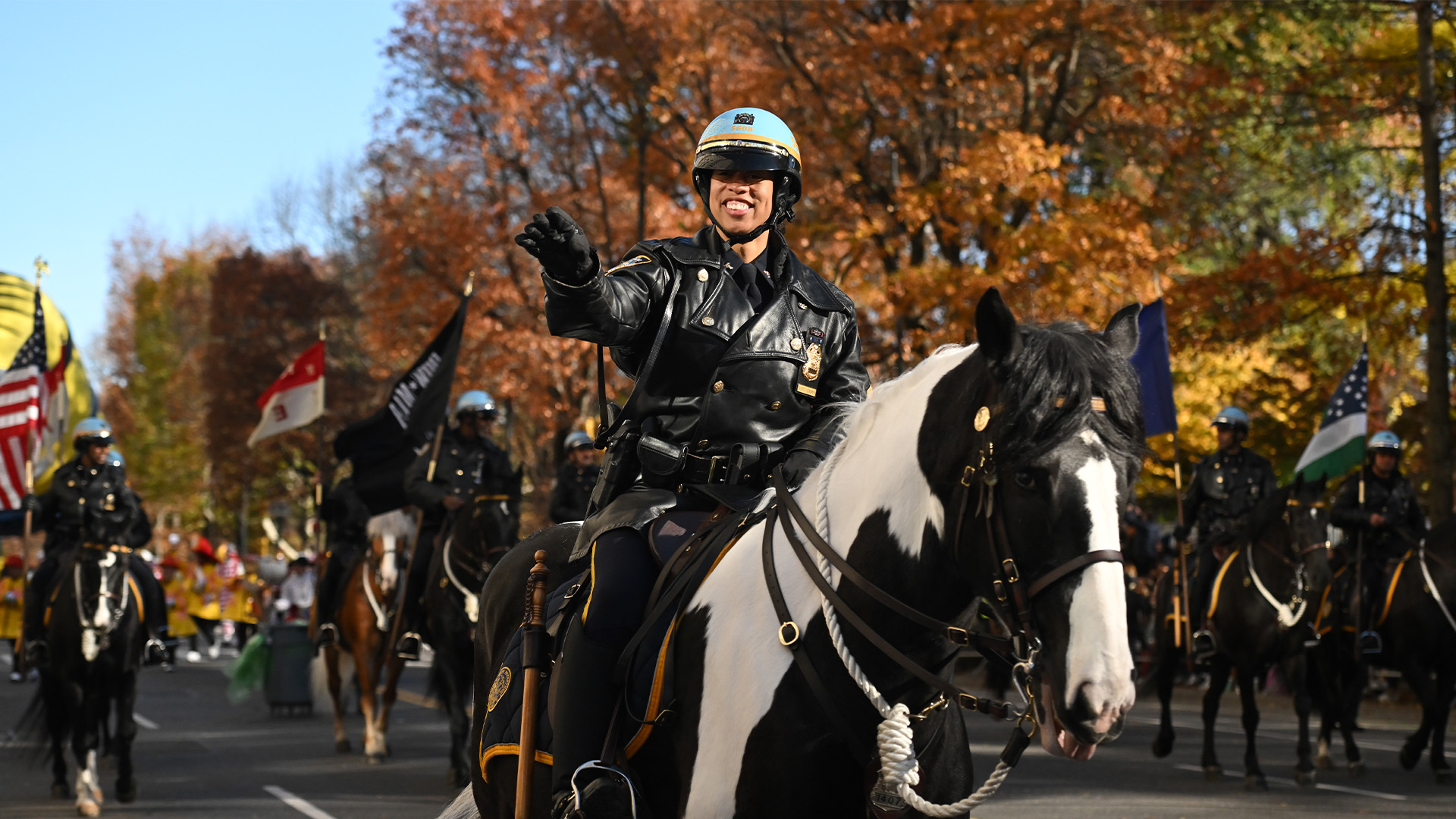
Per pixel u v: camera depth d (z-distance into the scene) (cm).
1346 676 1299
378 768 1198
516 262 3081
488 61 3083
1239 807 966
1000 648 275
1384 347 1888
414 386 1405
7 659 2939
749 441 341
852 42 2191
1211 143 2178
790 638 302
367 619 1262
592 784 316
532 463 3881
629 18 2597
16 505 1416
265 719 1691
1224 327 1872
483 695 426
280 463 4834
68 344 1700
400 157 3269
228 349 4838
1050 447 254
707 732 312
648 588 341
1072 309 1897
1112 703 243
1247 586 1109
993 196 2014
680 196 2791
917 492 294
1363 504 1298
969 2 2014
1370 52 2127
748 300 348
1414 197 2125
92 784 1003
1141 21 2059
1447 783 1108
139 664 1068
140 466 5906
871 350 2214
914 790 304
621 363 358
